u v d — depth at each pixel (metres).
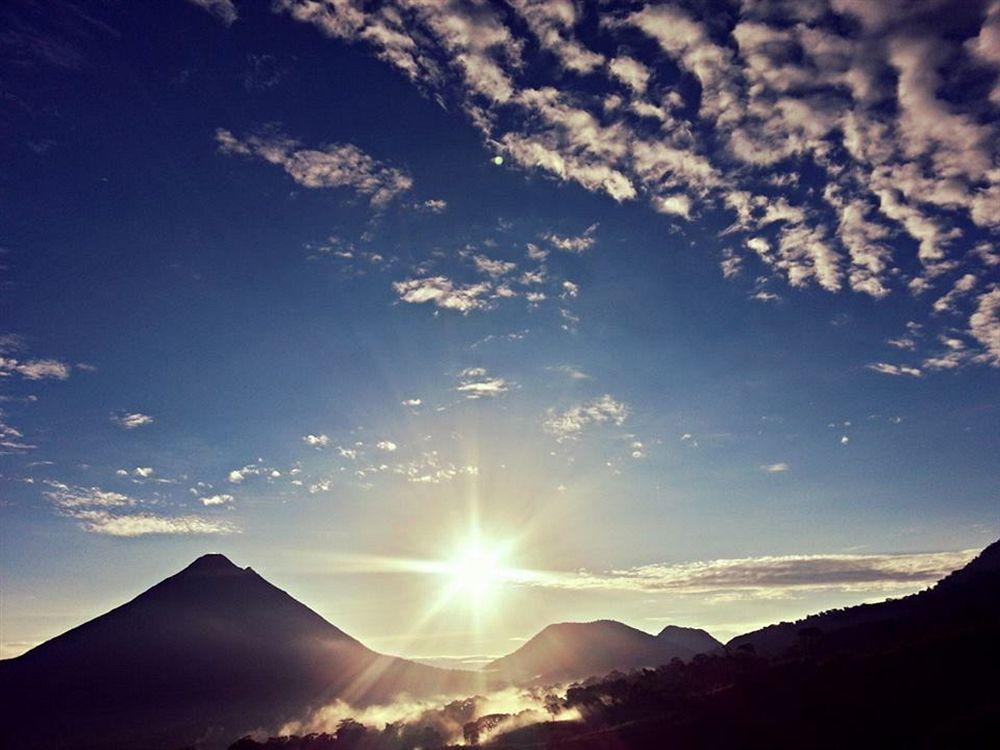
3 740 178.00
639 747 82.44
